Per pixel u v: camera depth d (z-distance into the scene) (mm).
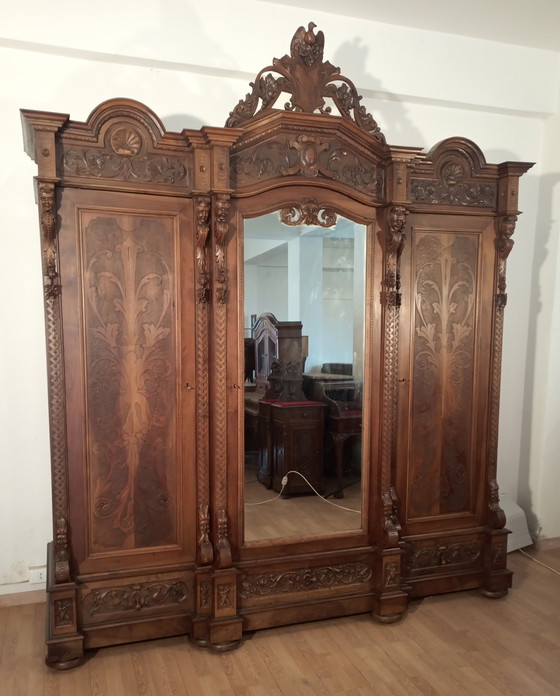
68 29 2480
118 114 2139
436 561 2738
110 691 2049
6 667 2186
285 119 2287
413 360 2629
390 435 2541
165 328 2293
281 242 2385
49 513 2717
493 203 2686
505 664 2240
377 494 2580
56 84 2564
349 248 2486
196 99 2771
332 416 2533
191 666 2199
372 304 2516
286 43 2809
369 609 2568
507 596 2807
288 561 2436
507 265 3438
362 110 2445
